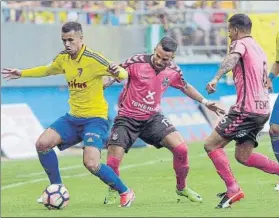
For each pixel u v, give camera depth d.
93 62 26.66
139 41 62.25
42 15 63.34
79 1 62.50
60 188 27.55
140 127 28.62
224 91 64.31
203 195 32.97
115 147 28.50
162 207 28.00
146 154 51.16
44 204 27.50
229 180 26.98
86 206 28.86
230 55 26.23
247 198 30.97
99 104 27.28
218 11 66.06
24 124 54.03
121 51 61.66
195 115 61.75
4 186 38.53
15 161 49.50
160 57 27.70
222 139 27.16
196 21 66.94
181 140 28.55
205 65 64.88
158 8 65.50
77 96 27.16
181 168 28.94
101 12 63.09
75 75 26.86
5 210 28.45
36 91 57.03
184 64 64.12
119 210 27.03
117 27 61.50
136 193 33.97
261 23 61.91
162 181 38.72
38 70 27.80
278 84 62.88
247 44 26.56
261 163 28.05
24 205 30.58
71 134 27.45
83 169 44.69
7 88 55.66
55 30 59.47
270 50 61.94
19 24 57.88
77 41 26.66
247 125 26.94
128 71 28.17
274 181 37.28
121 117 28.67
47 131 27.50
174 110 60.75
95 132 27.03
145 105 28.38
